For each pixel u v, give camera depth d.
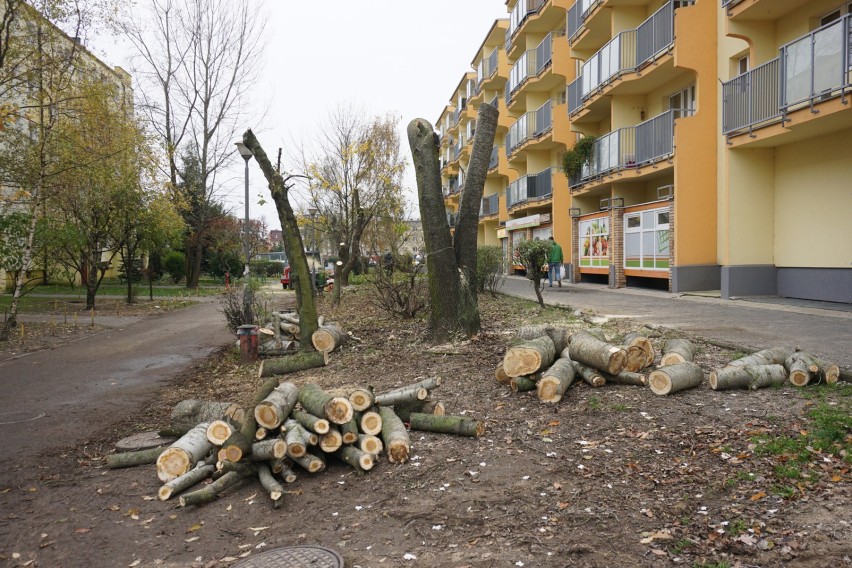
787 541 3.57
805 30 14.57
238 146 15.97
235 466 5.05
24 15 15.31
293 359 9.86
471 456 5.29
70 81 16.77
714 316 11.98
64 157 17.38
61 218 21.53
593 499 4.29
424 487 4.77
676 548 3.59
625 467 4.78
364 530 4.18
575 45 27.02
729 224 16.23
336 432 5.27
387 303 15.04
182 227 28.95
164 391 9.22
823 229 14.53
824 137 14.39
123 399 8.75
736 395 6.17
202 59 36.97
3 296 28.77
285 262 58.84
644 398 6.29
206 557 4.02
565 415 6.08
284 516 4.52
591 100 24.11
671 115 18.91
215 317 20.28
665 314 12.64
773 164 16.23
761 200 16.23
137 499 5.03
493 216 45.59
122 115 21.14
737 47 16.94
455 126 65.56
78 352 13.15
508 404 6.66
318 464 5.14
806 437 4.90
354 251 30.66
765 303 14.27
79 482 5.50
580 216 26.64
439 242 10.41
